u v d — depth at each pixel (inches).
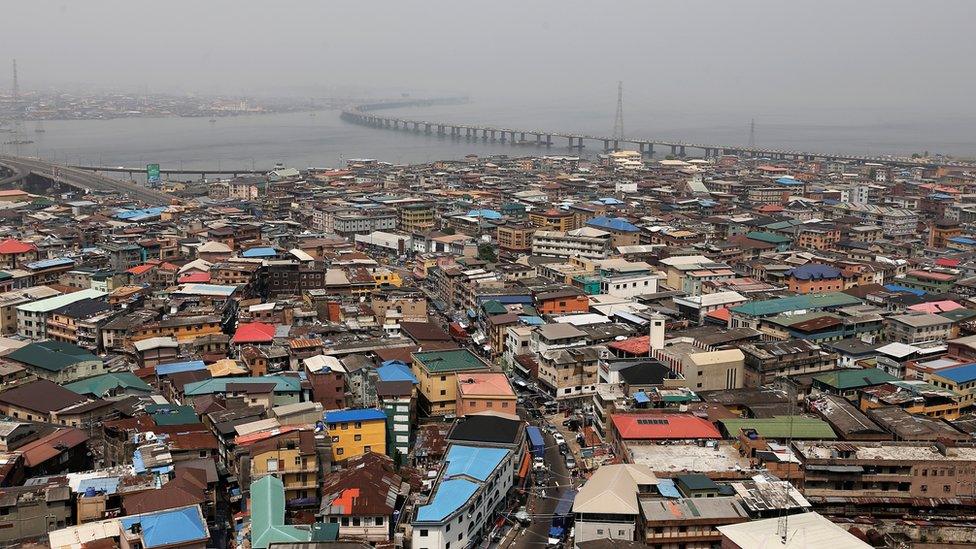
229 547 5132.9
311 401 7066.9
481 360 7677.2
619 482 5305.1
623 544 4751.5
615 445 6338.6
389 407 6535.4
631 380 7076.8
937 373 7130.9
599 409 6904.5
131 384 7096.5
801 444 5782.5
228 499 5620.1
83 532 4621.1
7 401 6707.7
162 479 5236.2
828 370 7691.9
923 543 4965.6
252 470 5502.0
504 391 6958.7
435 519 4977.9
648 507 4990.2
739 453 5876.0
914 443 5787.4
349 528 5093.5
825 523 4648.1
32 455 5674.2
